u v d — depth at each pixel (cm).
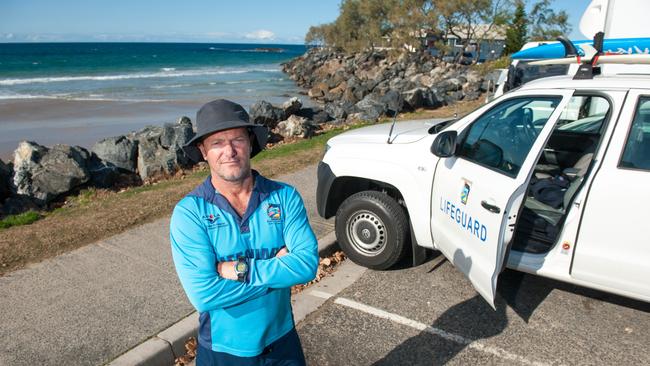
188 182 813
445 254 409
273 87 4003
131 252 516
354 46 6025
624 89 339
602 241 336
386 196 460
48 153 822
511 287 442
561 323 387
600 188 332
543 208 398
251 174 214
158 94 3206
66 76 4703
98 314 396
